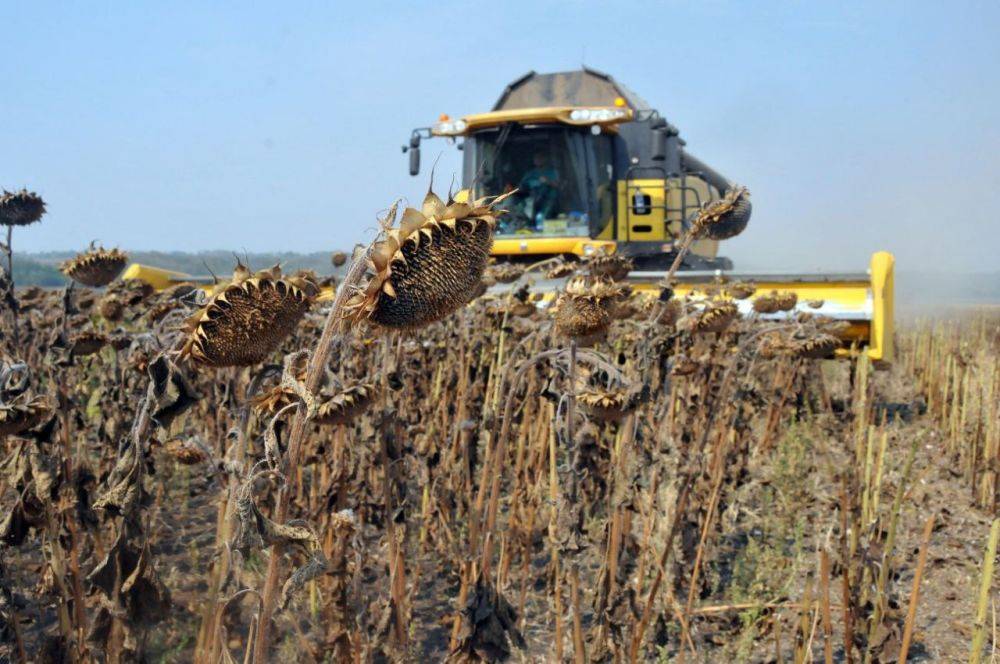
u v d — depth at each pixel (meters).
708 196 21.69
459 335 7.17
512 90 18.52
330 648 4.71
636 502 5.30
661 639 5.64
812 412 11.95
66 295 5.18
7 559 6.10
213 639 3.37
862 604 5.13
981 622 3.93
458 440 6.77
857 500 5.72
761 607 5.85
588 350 4.67
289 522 2.66
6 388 3.46
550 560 6.47
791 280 12.57
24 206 5.46
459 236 2.52
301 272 2.76
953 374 11.10
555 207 16.33
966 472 8.91
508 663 5.43
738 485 8.00
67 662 3.95
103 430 5.70
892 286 12.29
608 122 15.86
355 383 3.49
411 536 6.68
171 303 5.96
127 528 3.19
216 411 7.16
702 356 6.72
